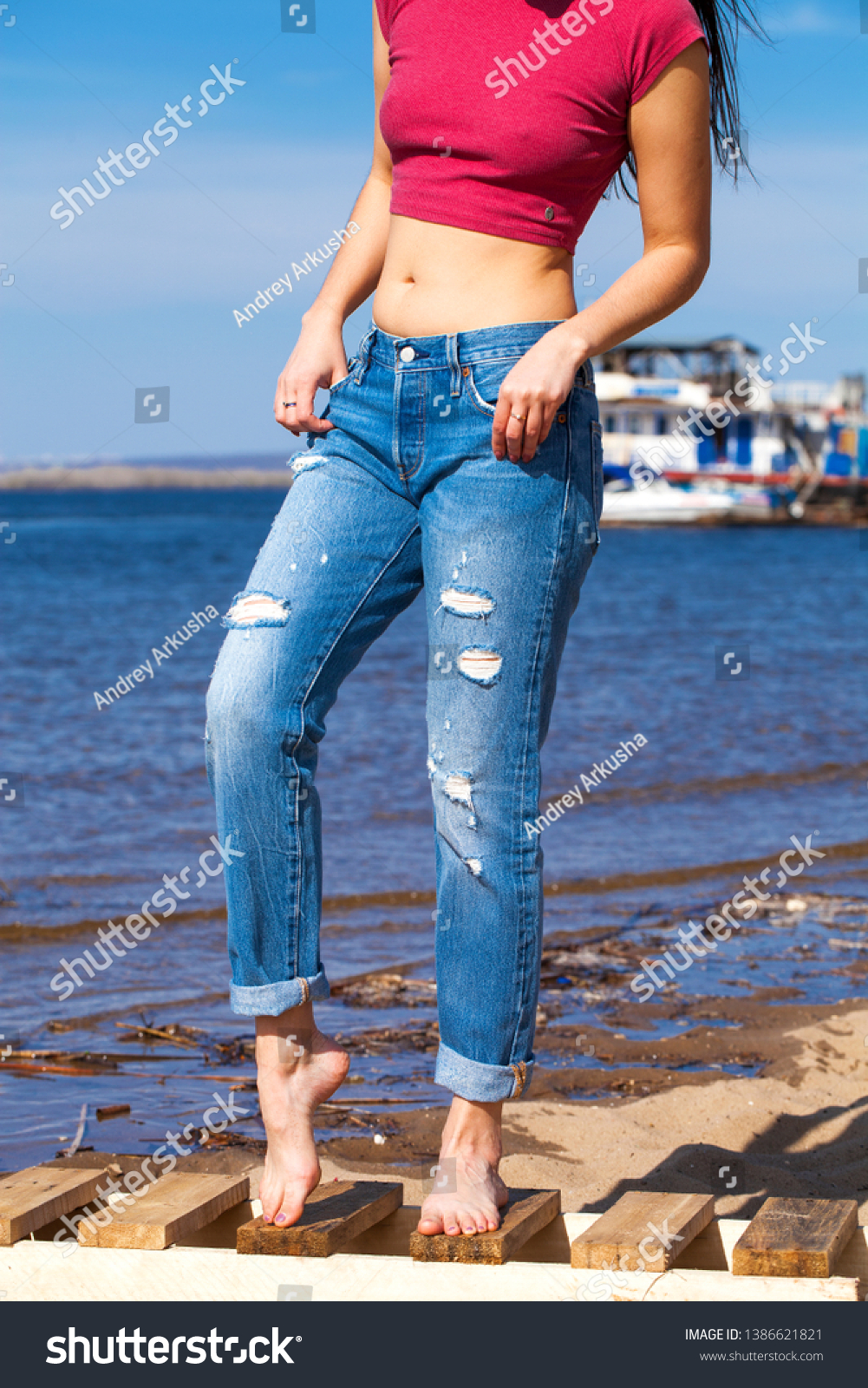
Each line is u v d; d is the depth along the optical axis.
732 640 26.03
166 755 12.09
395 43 2.52
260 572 2.53
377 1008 5.36
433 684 2.49
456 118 2.40
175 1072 4.57
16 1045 4.82
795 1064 4.62
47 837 8.70
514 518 2.39
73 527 62.84
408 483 2.49
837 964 6.07
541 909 2.53
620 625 29.12
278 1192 2.51
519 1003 2.50
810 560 51.47
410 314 2.47
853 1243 2.53
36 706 15.35
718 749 13.23
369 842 8.72
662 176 2.43
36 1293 2.55
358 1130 4.03
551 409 2.32
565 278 2.49
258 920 2.50
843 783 11.52
